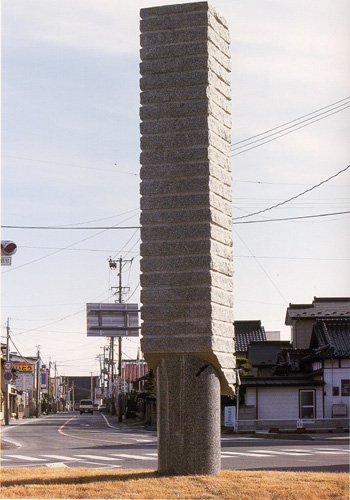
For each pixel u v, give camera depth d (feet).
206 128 43.80
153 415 188.55
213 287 43.14
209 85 44.34
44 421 240.12
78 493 36.91
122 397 253.03
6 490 37.88
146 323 43.45
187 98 44.19
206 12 44.60
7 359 210.38
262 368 190.08
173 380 42.75
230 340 44.96
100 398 508.12
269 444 98.94
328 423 138.00
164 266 43.47
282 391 149.48
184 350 42.70
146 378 200.64
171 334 42.98
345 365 147.84
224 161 46.01
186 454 42.06
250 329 225.35
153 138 44.50
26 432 150.00
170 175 43.96
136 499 35.58
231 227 46.39
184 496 35.99
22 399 308.19
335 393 147.13
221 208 45.03
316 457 73.87
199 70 44.29
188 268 43.14
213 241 43.50
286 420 141.18
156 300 43.37
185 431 42.19
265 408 148.97
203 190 43.39
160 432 42.80
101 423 216.74
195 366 42.68
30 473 46.01
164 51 44.83
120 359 241.35
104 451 88.53
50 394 450.71
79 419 264.52
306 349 163.32
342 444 98.58
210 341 42.39
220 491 37.01
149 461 72.38
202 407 42.34
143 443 107.04
